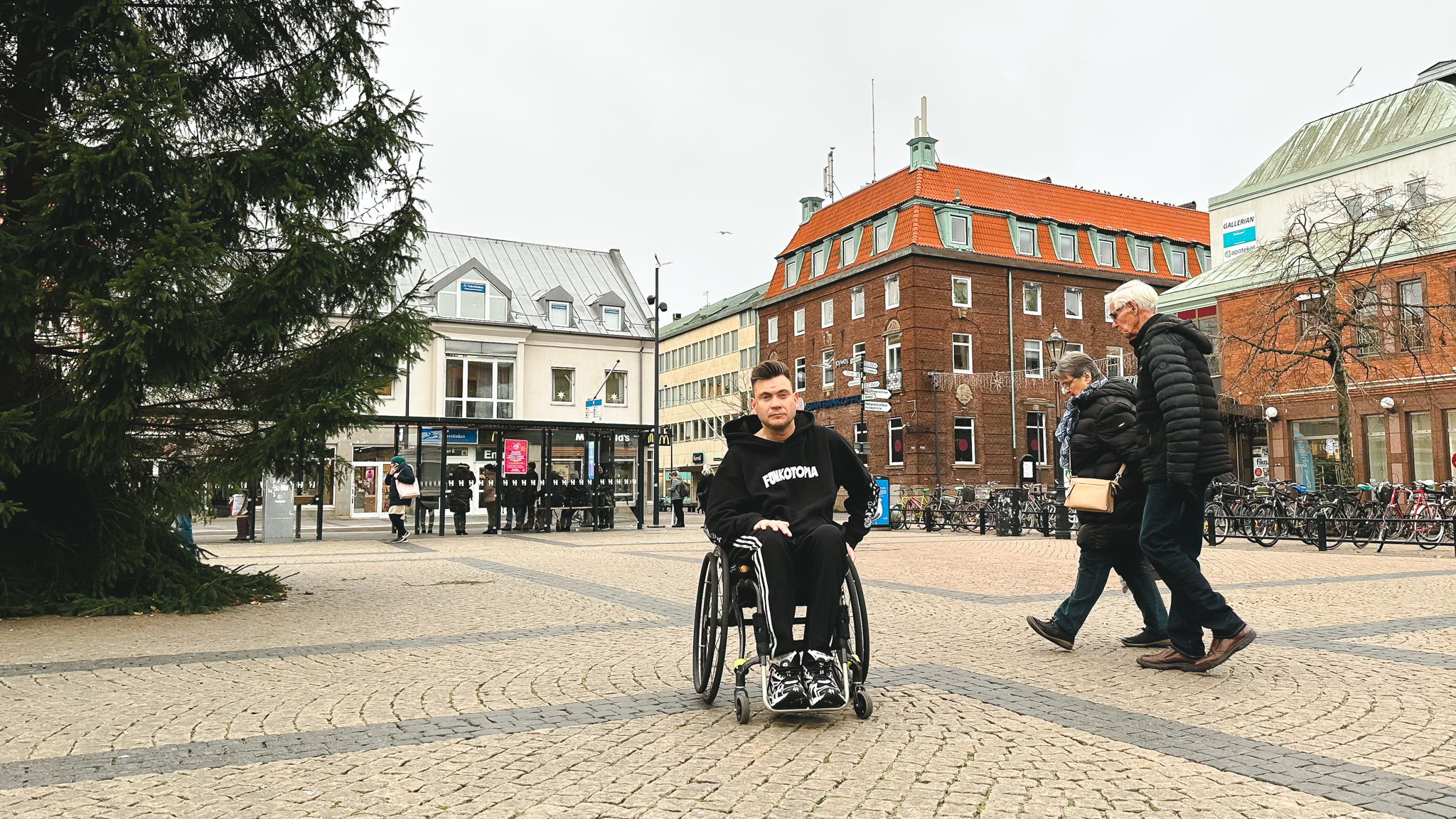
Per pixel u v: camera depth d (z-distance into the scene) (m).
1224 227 34.31
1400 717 4.42
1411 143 28.73
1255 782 3.48
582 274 49.41
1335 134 32.78
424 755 3.96
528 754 3.96
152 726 4.50
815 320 48.81
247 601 9.43
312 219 8.52
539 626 7.73
